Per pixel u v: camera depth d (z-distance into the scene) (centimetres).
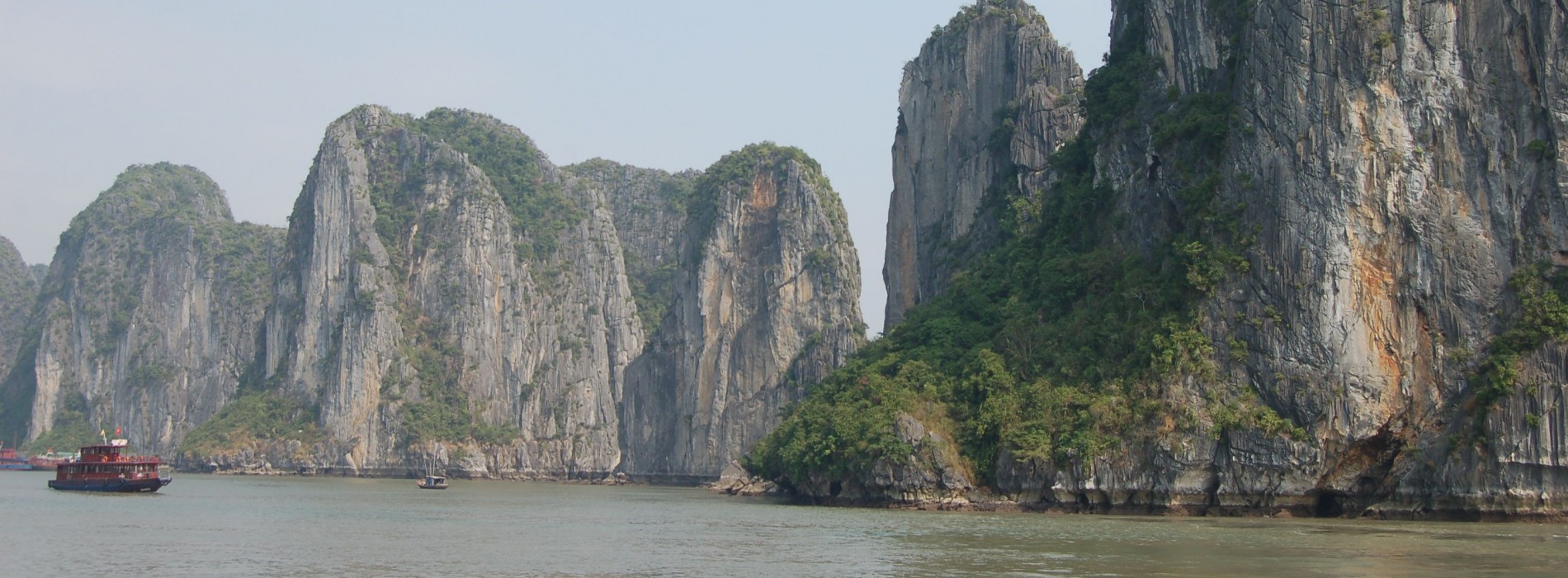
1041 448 9000
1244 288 8662
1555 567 5641
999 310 10988
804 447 11125
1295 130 8581
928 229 15338
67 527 8325
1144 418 8688
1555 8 8181
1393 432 8300
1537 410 7700
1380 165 8394
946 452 9506
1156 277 9419
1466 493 7856
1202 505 8531
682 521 9112
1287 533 7194
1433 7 8394
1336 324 8356
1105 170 10731
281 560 6431
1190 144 9425
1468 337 8188
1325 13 8562
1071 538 6994
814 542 7188
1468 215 8288
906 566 5916
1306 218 8488
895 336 12012
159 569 6081
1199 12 9950
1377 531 7256
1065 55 14288
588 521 9219
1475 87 8331
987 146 14712
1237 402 8519
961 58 15300
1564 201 8075
